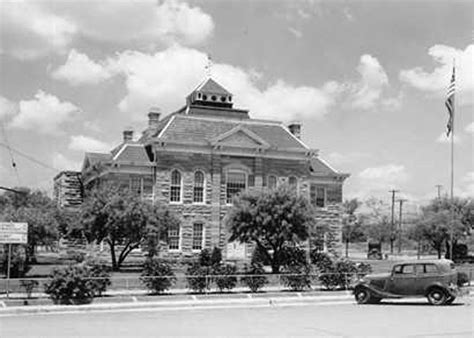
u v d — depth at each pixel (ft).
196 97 250.98
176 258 213.87
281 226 161.79
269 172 229.25
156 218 173.99
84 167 249.96
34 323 81.46
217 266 125.39
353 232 421.59
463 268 175.32
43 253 288.71
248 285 119.14
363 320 81.82
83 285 102.17
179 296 109.81
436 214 278.26
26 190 241.35
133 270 174.40
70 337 67.36
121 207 169.89
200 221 218.79
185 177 218.59
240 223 164.25
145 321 82.94
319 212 241.55
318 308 99.30
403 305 101.55
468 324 76.79
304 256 168.25
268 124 240.32
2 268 138.92
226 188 223.30
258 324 78.59
